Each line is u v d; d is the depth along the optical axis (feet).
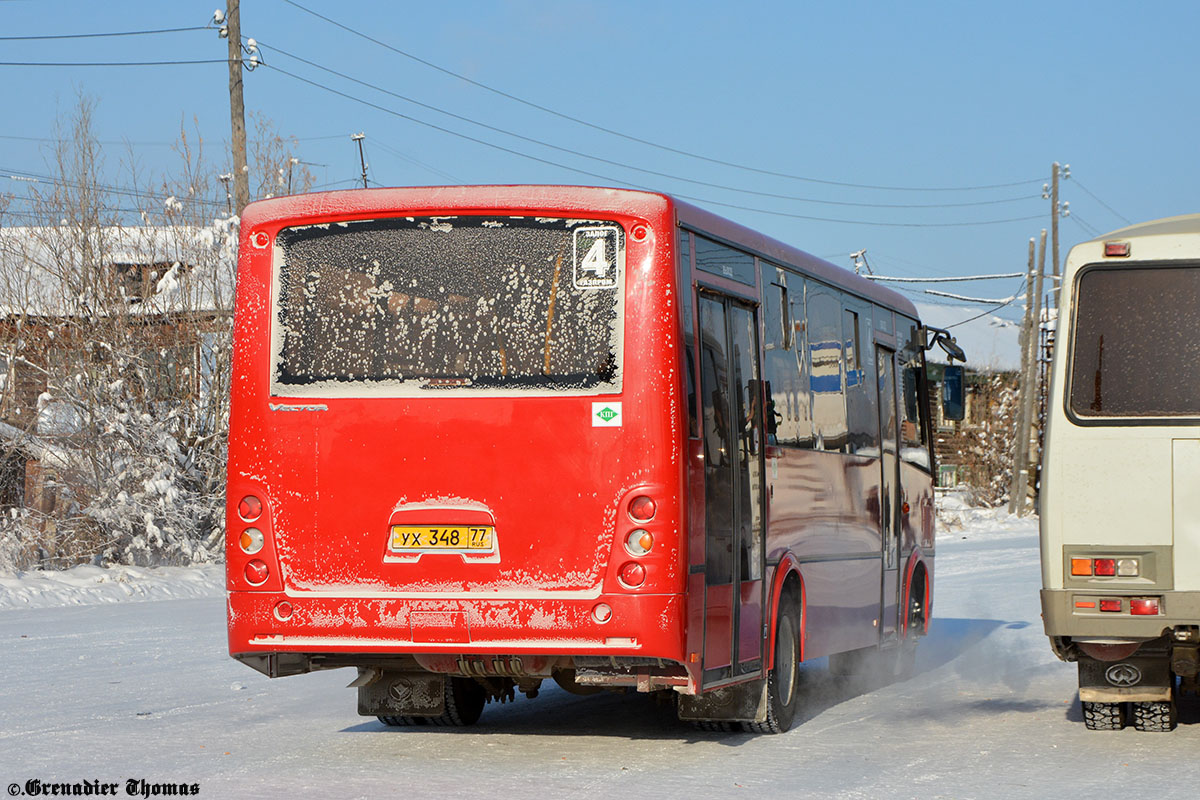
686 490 28.48
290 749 31.22
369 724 35.14
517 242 29.17
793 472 35.83
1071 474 31.30
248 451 29.66
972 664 50.57
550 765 29.19
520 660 29.30
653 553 28.09
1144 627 30.68
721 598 30.37
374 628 28.81
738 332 32.65
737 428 31.99
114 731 33.81
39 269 93.71
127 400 89.35
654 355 28.45
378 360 29.40
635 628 27.96
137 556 88.22
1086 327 31.78
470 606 28.48
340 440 29.30
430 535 28.78
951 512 184.75
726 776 27.89
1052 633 31.40
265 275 29.99
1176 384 31.17
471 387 28.94
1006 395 211.00
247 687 42.42
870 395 44.09
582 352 28.68
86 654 50.67
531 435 28.60
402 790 26.25
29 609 70.23
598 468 28.32
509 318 29.01
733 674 31.04
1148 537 30.78
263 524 29.48
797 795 25.90
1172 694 33.60
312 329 29.73
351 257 29.71
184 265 94.32
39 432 87.51
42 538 85.25
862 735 33.81
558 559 28.35
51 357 90.07
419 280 29.40
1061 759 30.01
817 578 37.65
